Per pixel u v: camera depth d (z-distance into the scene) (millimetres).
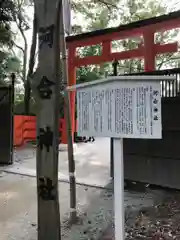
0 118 6574
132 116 1812
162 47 7617
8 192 4289
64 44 3148
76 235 2740
